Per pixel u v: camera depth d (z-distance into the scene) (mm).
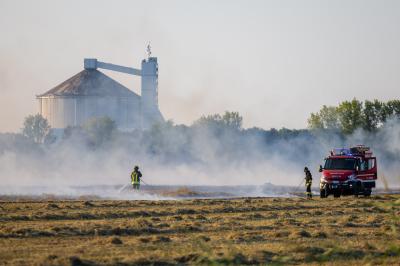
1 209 95125
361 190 130375
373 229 73562
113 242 62625
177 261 54500
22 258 54875
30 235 67375
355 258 57031
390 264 55000
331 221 80812
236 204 106750
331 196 139250
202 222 80250
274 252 58156
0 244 62406
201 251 57156
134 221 79062
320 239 66062
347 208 100688
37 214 87125
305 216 89312
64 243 63250
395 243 62656
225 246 60656
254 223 78750
